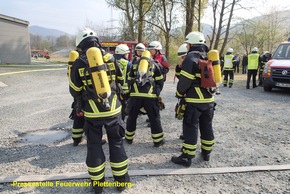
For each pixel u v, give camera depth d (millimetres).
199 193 3111
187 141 3707
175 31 27047
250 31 34812
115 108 3102
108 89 2844
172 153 4270
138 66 4250
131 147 4523
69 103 7875
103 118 3020
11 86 10773
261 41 36938
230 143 4703
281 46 11383
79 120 4445
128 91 4434
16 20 23094
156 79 4383
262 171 3635
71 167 3738
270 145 4609
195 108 3654
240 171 3600
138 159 4020
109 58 3131
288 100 8914
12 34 23203
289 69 9969
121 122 3180
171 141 4820
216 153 4262
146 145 4621
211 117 3848
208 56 3596
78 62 3025
